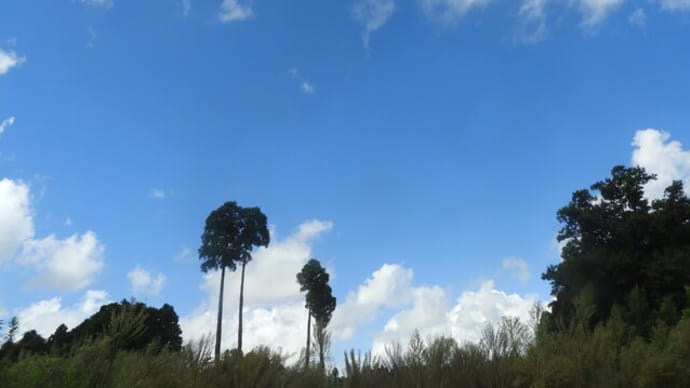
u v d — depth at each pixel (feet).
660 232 141.90
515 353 27.27
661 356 25.68
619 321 30.73
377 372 29.45
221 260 203.82
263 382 26.58
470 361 27.53
